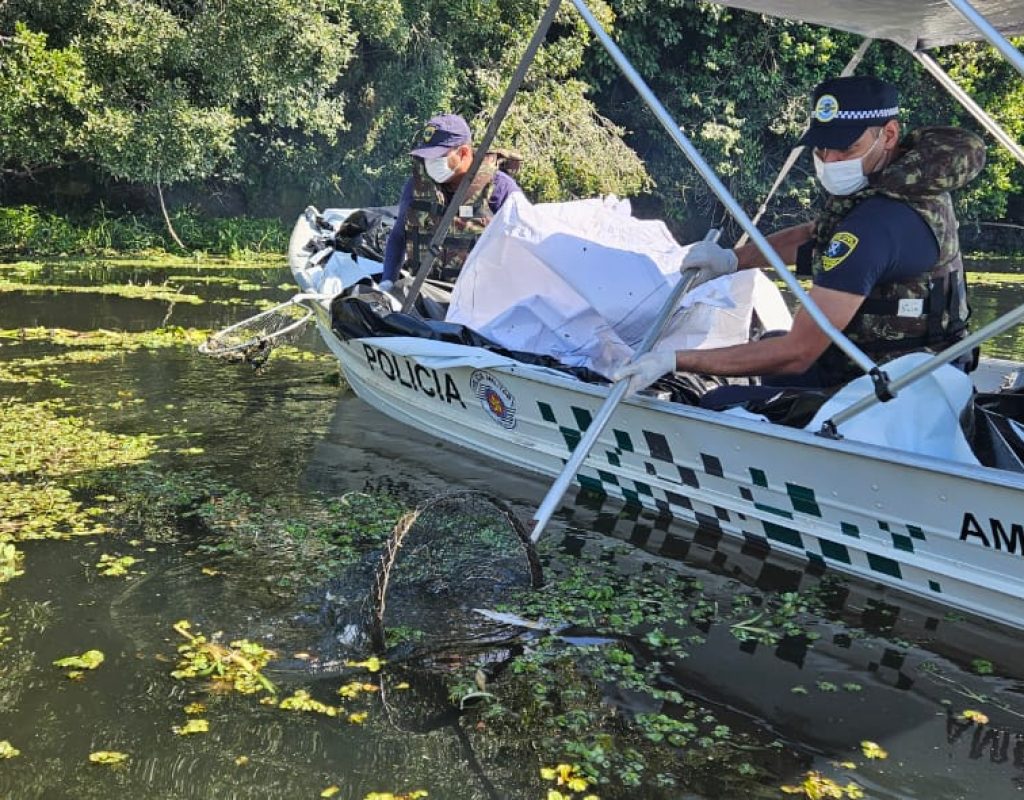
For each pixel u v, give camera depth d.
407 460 4.56
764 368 3.34
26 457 4.42
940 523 2.96
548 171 16.16
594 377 4.07
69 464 4.36
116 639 2.83
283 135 17.17
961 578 3.00
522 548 3.34
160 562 3.36
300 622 2.97
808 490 3.27
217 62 13.53
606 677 2.72
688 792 2.24
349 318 4.66
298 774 2.26
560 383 3.83
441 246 5.01
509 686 2.67
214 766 2.28
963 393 3.15
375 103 17.11
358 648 2.83
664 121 3.35
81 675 2.64
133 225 15.71
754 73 18.98
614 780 2.27
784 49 18.73
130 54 13.01
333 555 3.45
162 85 13.27
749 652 2.87
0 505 3.82
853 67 4.45
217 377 6.19
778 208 20.00
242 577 3.26
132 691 2.57
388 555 2.89
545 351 4.29
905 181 3.17
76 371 6.23
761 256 4.28
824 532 3.32
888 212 3.18
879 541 3.17
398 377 4.80
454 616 3.04
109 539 3.55
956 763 2.37
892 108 3.22
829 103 3.22
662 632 2.98
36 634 2.85
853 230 3.19
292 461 4.50
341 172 17.44
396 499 4.03
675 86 19.06
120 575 3.25
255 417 5.24
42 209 15.73
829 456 3.12
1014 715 2.57
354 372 5.30
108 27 12.97
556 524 3.81
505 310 4.38
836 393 3.28
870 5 3.69
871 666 2.81
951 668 2.80
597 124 18.09
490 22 16.81
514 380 4.07
